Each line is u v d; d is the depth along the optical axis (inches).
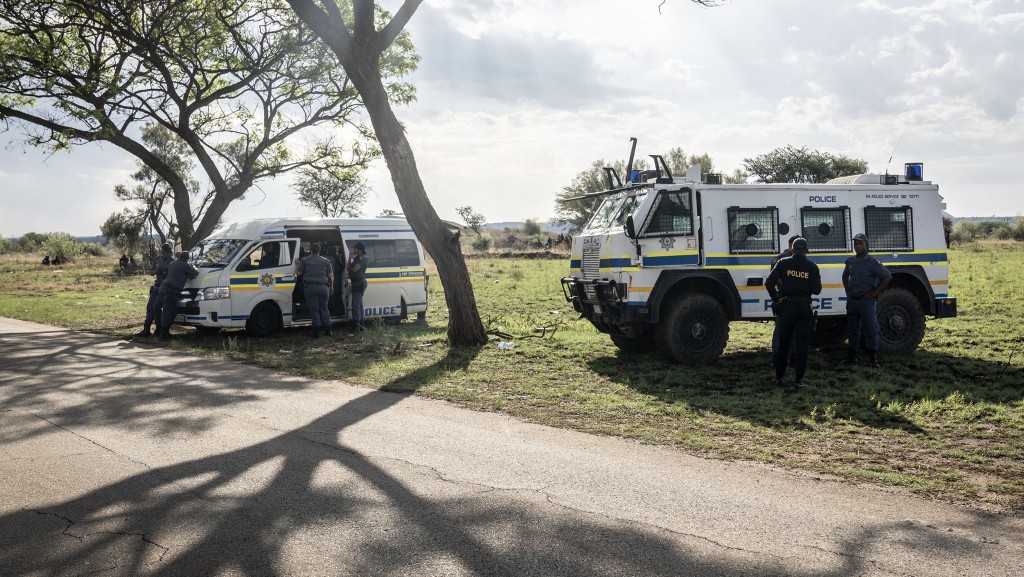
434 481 212.7
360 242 599.8
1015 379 363.3
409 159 488.4
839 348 488.1
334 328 633.0
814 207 439.8
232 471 221.6
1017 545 167.5
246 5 866.1
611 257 429.1
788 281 360.2
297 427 278.8
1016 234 2321.6
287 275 587.8
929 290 454.6
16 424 282.4
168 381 378.3
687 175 440.5
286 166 1013.2
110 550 162.6
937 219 463.2
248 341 547.8
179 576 149.6
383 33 473.7
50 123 824.3
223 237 605.6
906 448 254.1
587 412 307.4
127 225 2504.9
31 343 538.0
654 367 414.6
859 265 409.4
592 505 193.0
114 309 840.3
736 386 363.9
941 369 398.0
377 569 152.8
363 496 198.8
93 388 357.7
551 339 517.3
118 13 788.6
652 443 259.3
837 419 294.0
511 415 302.7
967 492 206.8
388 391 354.6
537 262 1732.3
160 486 207.2
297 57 893.2
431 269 1411.2
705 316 422.0
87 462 230.8
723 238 425.1
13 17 777.6
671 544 166.9
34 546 164.9
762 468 230.4
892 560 158.6
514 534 172.2
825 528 177.6
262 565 154.9
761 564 156.1
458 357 450.9
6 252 3508.9
